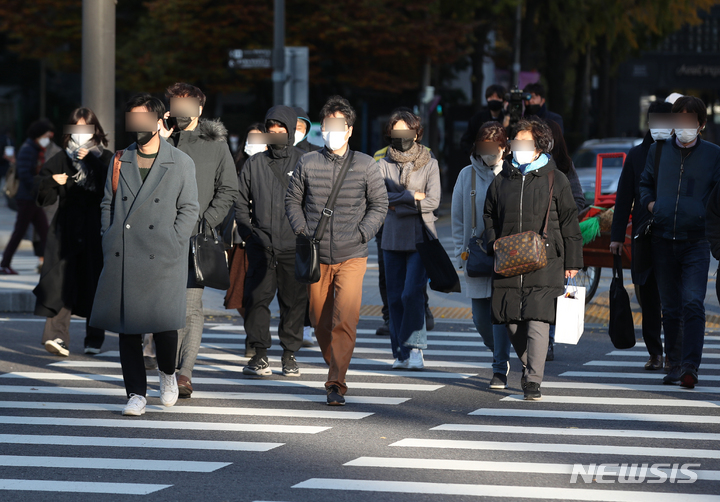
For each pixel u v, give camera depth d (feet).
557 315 82.89
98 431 71.31
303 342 109.81
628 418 76.02
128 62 374.43
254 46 350.43
